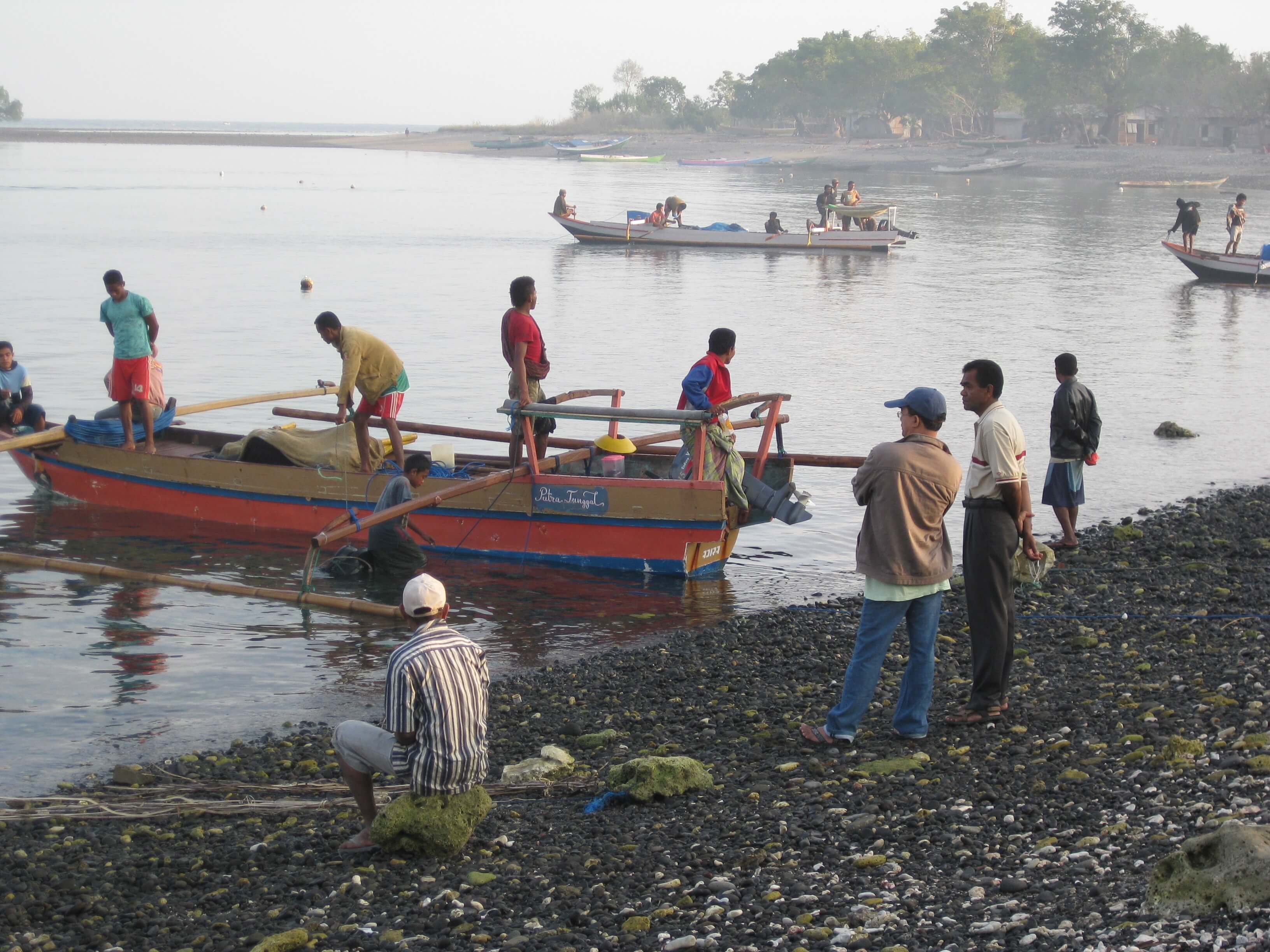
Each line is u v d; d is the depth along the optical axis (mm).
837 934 4895
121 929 5645
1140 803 5949
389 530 12469
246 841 6660
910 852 5727
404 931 5371
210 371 23406
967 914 4961
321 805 7148
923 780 6688
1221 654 8812
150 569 12586
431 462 13445
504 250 49094
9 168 118312
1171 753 6535
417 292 35562
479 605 11648
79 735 8578
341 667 9984
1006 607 7465
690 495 12039
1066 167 119500
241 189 91188
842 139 178750
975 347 26656
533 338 12578
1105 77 136125
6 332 26953
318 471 13438
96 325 28203
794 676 9359
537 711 8820
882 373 23547
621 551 12531
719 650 10164
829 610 11352
